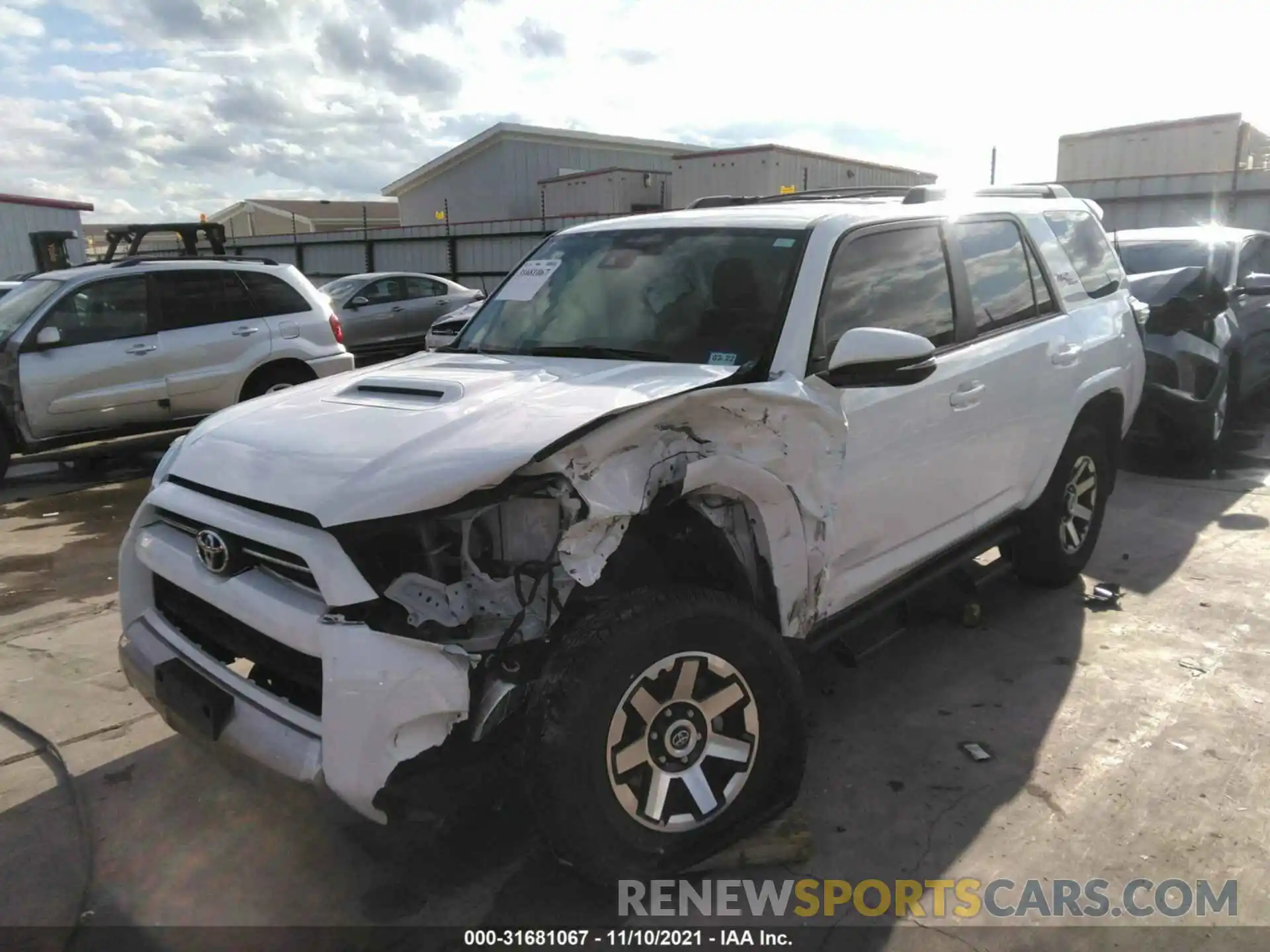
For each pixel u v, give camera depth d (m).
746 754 2.72
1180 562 5.19
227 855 2.88
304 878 2.77
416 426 2.57
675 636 2.50
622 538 2.55
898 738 3.44
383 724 2.21
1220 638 4.22
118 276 8.02
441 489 2.27
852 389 3.09
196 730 2.60
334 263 24.25
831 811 3.01
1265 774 3.15
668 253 3.52
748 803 2.74
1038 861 2.75
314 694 2.48
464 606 2.34
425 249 22.08
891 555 3.46
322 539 2.32
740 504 2.82
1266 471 7.10
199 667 2.70
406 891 2.71
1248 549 5.37
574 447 2.37
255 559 2.57
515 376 2.97
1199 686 3.78
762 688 2.72
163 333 8.13
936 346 3.58
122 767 3.37
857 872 2.73
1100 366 4.55
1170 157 15.91
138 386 7.98
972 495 3.83
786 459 2.84
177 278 8.28
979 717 3.58
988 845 2.83
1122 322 4.84
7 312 8.19
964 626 4.38
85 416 7.80
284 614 2.37
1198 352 6.78
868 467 3.17
